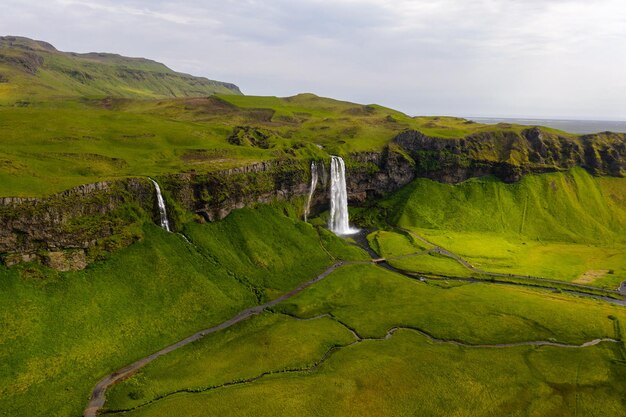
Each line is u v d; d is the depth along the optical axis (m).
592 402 76.62
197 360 86.75
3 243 86.94
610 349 94.25
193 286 109.69
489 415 72.62
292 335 97.06
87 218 102.06
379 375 82.06
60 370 78.25
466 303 115.81
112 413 70.25
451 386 79.62
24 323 81.94
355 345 94.56
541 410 74.25
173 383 78.69
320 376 81.56
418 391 77.88
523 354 91.56
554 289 132.00
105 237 104.69
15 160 113.12
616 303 121.81
